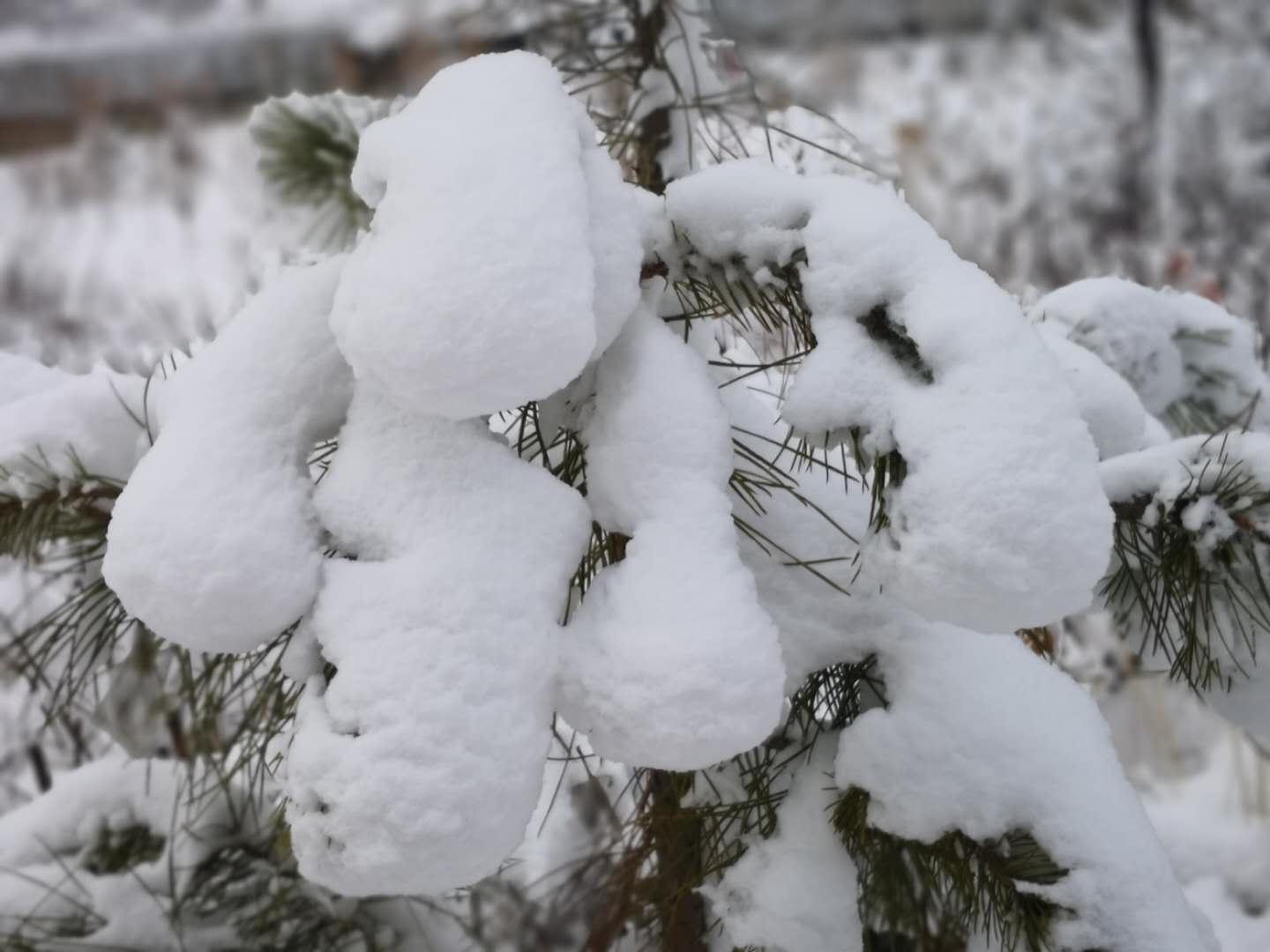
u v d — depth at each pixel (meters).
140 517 0.84
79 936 1.47
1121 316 1.56
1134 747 2.90
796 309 1.02
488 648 0.83
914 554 0.84
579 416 0.97
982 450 0.83
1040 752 1.05
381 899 1.56
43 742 2.00
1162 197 5.01
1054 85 6.23
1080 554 0.82
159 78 7.37
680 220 0.98
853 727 1.07
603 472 0.91
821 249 0.93
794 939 1.07
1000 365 0.86
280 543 0.85
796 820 1.10
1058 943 1.04
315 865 0.82
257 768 1.28
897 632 1.08
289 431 0.90
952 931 1.18
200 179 6.34
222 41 7.65
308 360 0.91
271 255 1.43
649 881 1.22
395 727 0.80
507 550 0.86
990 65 6.56
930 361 0.88
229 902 1.48
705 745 0.82
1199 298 1.69
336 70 4.86
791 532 1.08
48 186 6.33
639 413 0.91
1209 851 2.46
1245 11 6.45
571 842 1.75
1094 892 1.03
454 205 0.80
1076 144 5.55
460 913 1.63
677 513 0.88
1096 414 1.31
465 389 0.79
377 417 0.89
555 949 1.79
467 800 0.80
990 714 1.05
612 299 0.88
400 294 0.78
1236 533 1.07
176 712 1.32
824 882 1.08
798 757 1.14
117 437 1.09
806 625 1.08
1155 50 5.80
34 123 7.27
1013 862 1.04
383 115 1.58
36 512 1.09
